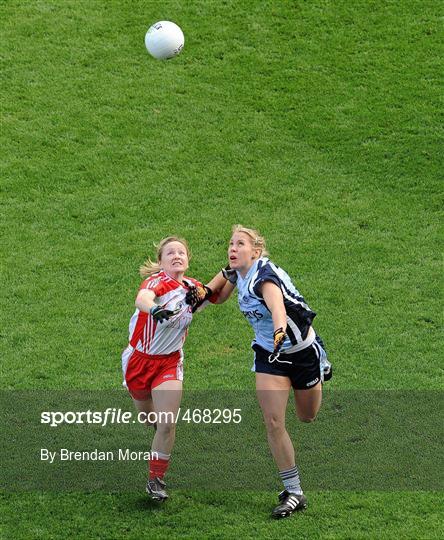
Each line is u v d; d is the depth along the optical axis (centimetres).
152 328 2703
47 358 3478
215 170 4722
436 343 3572
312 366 2709
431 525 2617
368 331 3647
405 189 4612
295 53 5559
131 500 2762
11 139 4850
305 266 4056
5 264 4038
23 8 5772
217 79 5366
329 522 2645
